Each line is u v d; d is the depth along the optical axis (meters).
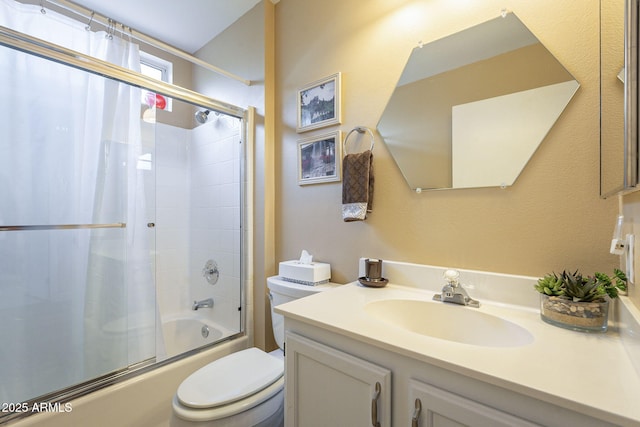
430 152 1.17
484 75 1.05
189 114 2.34
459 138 1.10
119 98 1.67
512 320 0.82
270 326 1.76
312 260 1.58
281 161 1.77
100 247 1.59
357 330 0.74
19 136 1.35
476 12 1.08
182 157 2.30
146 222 1.83
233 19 1.99
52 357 1.39
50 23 1.53
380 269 1.22
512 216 0.98
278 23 1.81
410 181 1.22
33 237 1.38
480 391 0.56
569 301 0.74
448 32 1.14
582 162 0.86
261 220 1.79
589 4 0.86
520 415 0.51
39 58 1.38
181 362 1.49
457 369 0.57
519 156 0.97
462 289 0.98
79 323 1.48
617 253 0.73
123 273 1.67
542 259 0.92
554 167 0.91
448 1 1.14
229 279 1.95
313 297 1.05
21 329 1.33
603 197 0.80
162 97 1.90
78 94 1.51
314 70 1.60
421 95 1.20
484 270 1.03
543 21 0.94
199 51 2.34
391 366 0.68
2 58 1.31
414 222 1.21
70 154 1.49
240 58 1.96
